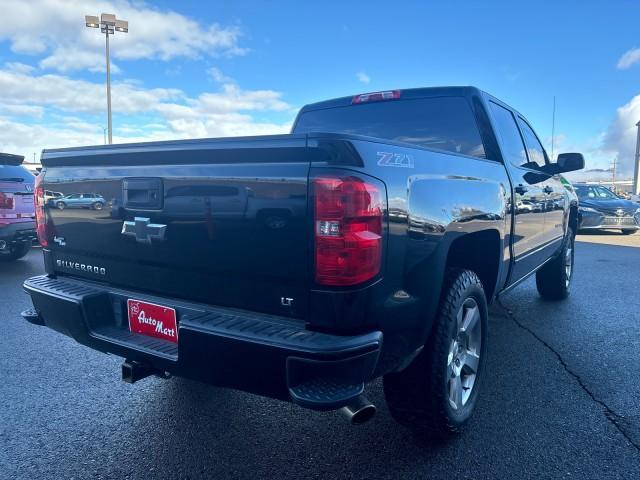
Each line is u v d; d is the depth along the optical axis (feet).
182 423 10.13
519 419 10.11
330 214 6.51
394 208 7.12
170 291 8.31
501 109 13.53
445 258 8.39
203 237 7.64
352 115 14.39
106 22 87.76
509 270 12.16
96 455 8.96
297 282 6.89
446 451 8.99
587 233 55.26
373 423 10.11
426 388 8.55
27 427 9.95
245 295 7.43
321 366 6.40
